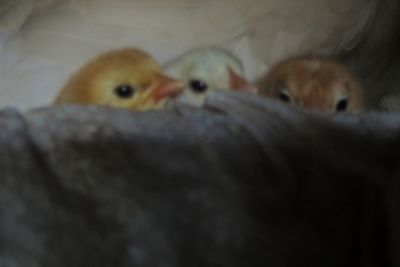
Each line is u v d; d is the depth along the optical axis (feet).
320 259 0.66
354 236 0.67
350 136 0.70
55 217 0.67
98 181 0.68
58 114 0.71
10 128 0.70
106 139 0.70
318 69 1.01
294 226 0.67
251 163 0.69
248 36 1.09
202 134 0.70
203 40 1.07
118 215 0.67
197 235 0.67
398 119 0.72
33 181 0.68
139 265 0.66
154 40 1.05
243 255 0.66
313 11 1.12
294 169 0.69
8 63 1.02
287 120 0.72
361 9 1.18
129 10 1.04
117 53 0.98
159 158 0.69
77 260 0.66
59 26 1.03
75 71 1.00
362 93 1.07
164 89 0.96
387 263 0.65
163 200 0.67
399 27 1.33
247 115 0.72
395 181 0.66
